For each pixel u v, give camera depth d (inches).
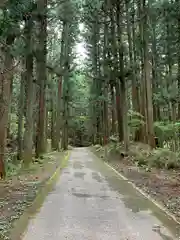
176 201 321.7
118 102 1011.9
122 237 214.1
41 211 286.0
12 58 492.1
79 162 845.2
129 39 983.6
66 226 239.5
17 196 349.7
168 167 579.2
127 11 941.8
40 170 615.5
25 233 222.1
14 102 1069.8
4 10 430.0
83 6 910.4
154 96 1029.2
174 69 1224.2
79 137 2817.4
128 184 453.4
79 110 2400.3
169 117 1091.9
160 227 237.3
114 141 1179.3
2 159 494.0
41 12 592.1
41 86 854.5
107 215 273.1
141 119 1023.0
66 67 1355.8
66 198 347.9
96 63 1456.7
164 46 1155.3
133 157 758.5
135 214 276.7
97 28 1330.0
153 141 789.2
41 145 854.5
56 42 1556.3
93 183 463.8
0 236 211.9
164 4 840.9
